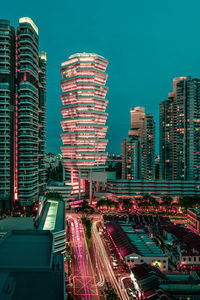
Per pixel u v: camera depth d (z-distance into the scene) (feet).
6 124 556.92
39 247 180.96
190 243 398.42
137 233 470.39
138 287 272.10
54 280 132.16
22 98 581.94
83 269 349.41
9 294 105.40
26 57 586.04
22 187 574.97
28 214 571.69
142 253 365.40
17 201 584.40
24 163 577.43
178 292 235.81
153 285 257.14
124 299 276.62
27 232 213.66
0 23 558.56
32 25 610.65
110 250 421.59
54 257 161.68
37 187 637.30
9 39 561.84
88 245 442.91
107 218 570.87
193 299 228.84
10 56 568.82
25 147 576.20
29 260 155.53
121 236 429.79
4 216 524.11
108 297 258.37
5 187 551.59
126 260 349.00
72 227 552.41
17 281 130.31
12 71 575.38
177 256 372.17
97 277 326.85
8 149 556.51
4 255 163.32
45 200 563.07
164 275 287.69
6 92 555.28
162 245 438.81
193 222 519.60
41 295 118.62
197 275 281.54
